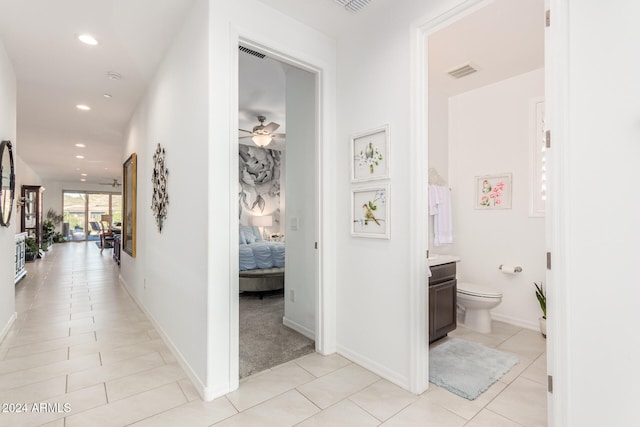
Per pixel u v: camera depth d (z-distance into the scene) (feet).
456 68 10.07
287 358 8.15
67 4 7.05
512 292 10.82
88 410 5.91
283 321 10.94
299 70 10.11
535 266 10.30
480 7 5.62
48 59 9.59
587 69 4.11
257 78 11.91
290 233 10.55
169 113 8.82
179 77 7.96
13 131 10.18
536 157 10.30
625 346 3.84
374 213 7.40
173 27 7.92
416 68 6.49
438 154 11.98
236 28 6.59
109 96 12.59
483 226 11.56
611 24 3.91
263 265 15.37
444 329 9.27
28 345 8.90
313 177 9.53
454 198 12.37
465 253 12.05
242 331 10.17
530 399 6.29
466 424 5.51
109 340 9.32
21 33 8.23
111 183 43.45
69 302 13.42
